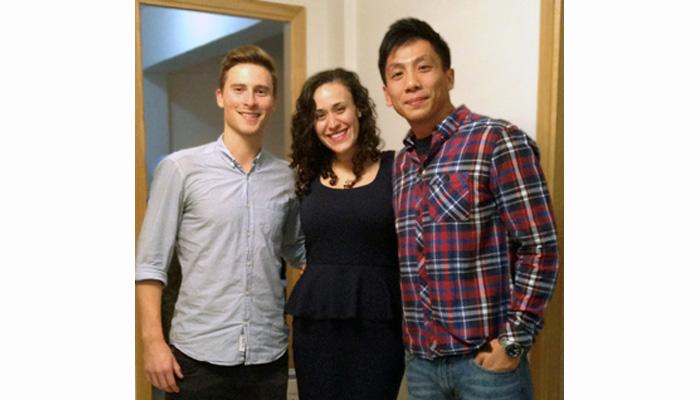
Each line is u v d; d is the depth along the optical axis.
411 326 1.53
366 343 1.69
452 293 1.41
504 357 1.36
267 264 1.73
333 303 1.67
